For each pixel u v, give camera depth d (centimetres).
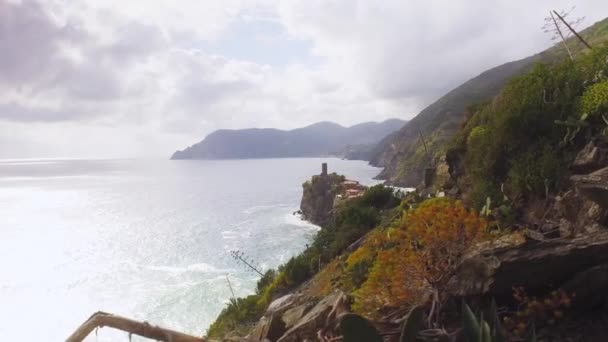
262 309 1645
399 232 436
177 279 4741
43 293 4412
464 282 383
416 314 287
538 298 355
